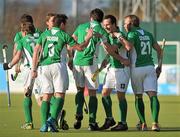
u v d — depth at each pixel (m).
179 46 80.88
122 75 37.31
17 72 39.50
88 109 38.62
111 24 36.75
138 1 109.81
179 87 79.12
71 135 34.44
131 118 46.22
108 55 37.38
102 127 37.50
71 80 75.50
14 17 153.12
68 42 35.66
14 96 70.88
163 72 79.06
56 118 35.75
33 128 37.94
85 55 37.31
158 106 36.78
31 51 37.59
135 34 36.50
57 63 35.53
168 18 129.38
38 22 116.38
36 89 38.22
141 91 37.16
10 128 37.94
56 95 35.72
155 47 37.31
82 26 37.94
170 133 35.75
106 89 37.66
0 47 76.31
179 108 56.53
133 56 36.78
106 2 181.62
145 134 35.22
